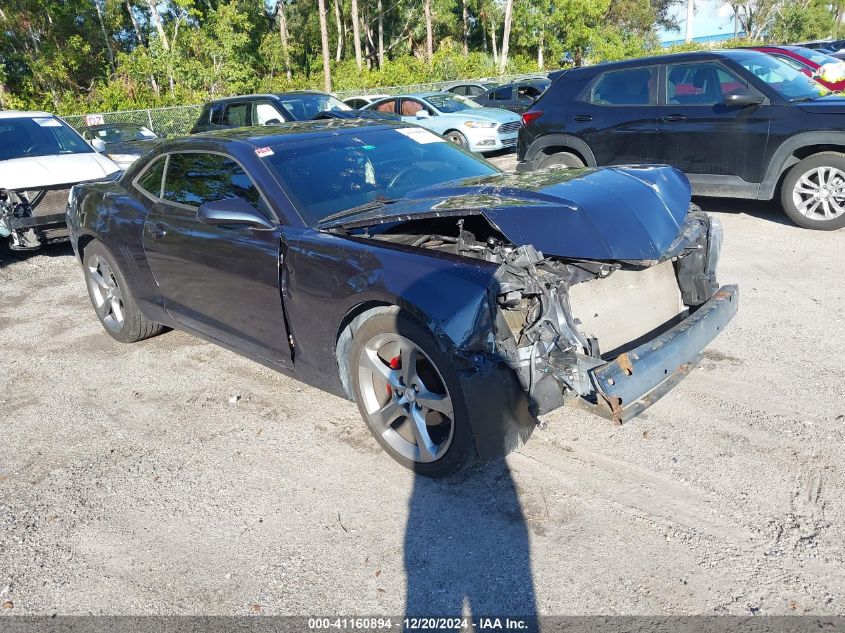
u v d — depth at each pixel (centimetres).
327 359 353
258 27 4169
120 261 487
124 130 1318
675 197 345
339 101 1298
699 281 372
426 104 1648
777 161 703
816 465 313
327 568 271
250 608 253
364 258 318
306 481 333
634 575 255
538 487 312
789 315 491
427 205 324
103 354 517
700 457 326
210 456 362
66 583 273
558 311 286
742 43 4316
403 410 324
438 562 270
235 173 397
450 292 282
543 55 4478
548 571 260
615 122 810
